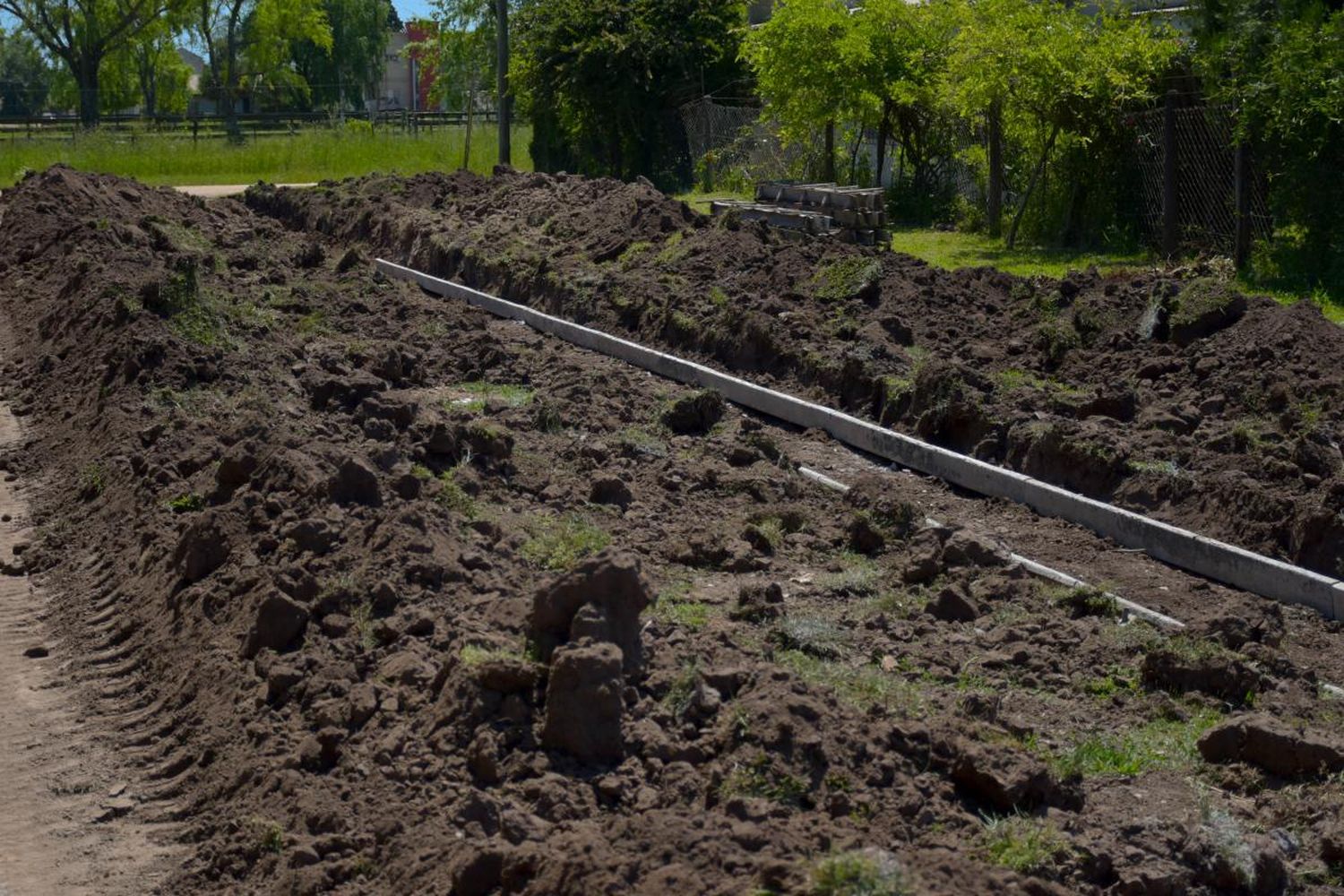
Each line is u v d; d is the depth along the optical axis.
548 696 5.13
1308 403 9.60
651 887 4.18
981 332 12.25
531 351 12.97
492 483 8.70
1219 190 17.45
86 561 8.28
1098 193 19.50
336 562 6.91
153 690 6.59
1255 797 5.44
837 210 17.77
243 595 6.82
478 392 11.64
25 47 77.12
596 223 17.09
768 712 5.10
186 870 5.07
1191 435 9.52
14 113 93.38
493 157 41.03
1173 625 7.09
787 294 13.45
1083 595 7.30
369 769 5.23
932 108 23.38
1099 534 8.52
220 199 23.38
